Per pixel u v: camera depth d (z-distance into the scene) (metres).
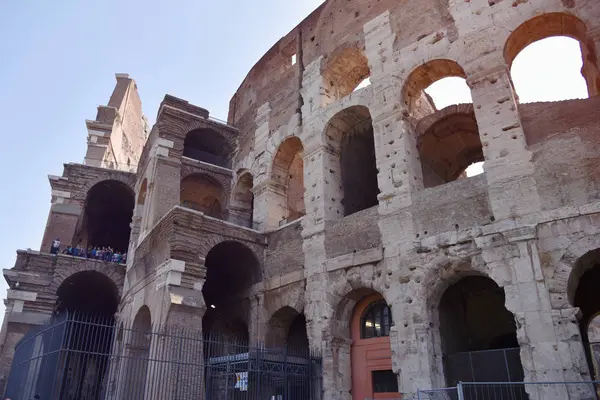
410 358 20.61
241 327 32.31
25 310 37.84
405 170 23.92
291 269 27.53
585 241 17.80
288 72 34.56
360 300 24.95
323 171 28.11
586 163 18.69
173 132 35.81
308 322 25.06
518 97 22.75
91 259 40.59
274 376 22.69
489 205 20.41
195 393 22.22
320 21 33.31
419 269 21.58
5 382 35.38
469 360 20.36
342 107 28.44
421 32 26.09
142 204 40.19
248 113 38.16
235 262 31.00
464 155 31.52
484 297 25.42
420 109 34.56
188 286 25.50
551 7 21.81
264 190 32.59
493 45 22.91
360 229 24.67
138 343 29.42
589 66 24.25
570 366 16.62
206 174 36.31
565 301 17.42
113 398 29.06
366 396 23.23
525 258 18.67
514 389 18.67
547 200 19.02
